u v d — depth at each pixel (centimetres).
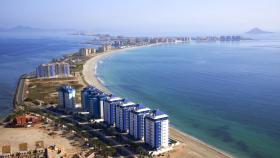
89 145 18612
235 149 19175
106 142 19538
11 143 19138
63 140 19575
